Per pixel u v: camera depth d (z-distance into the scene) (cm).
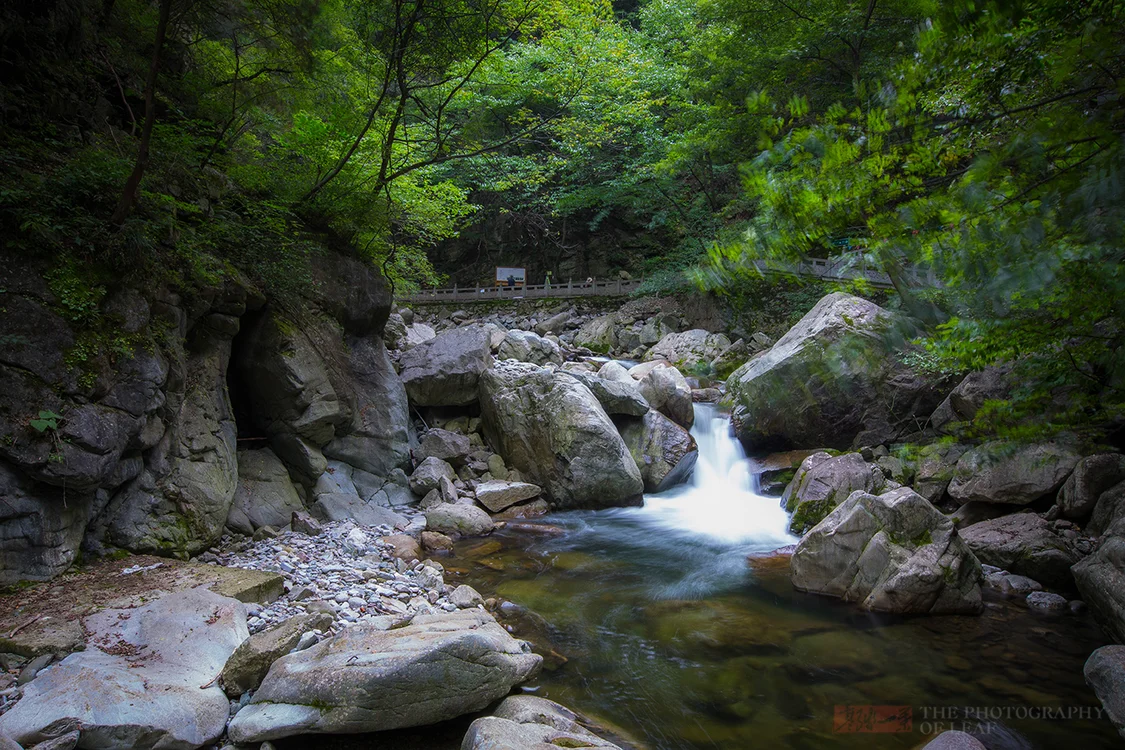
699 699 529
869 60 1398
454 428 1297
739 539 982
